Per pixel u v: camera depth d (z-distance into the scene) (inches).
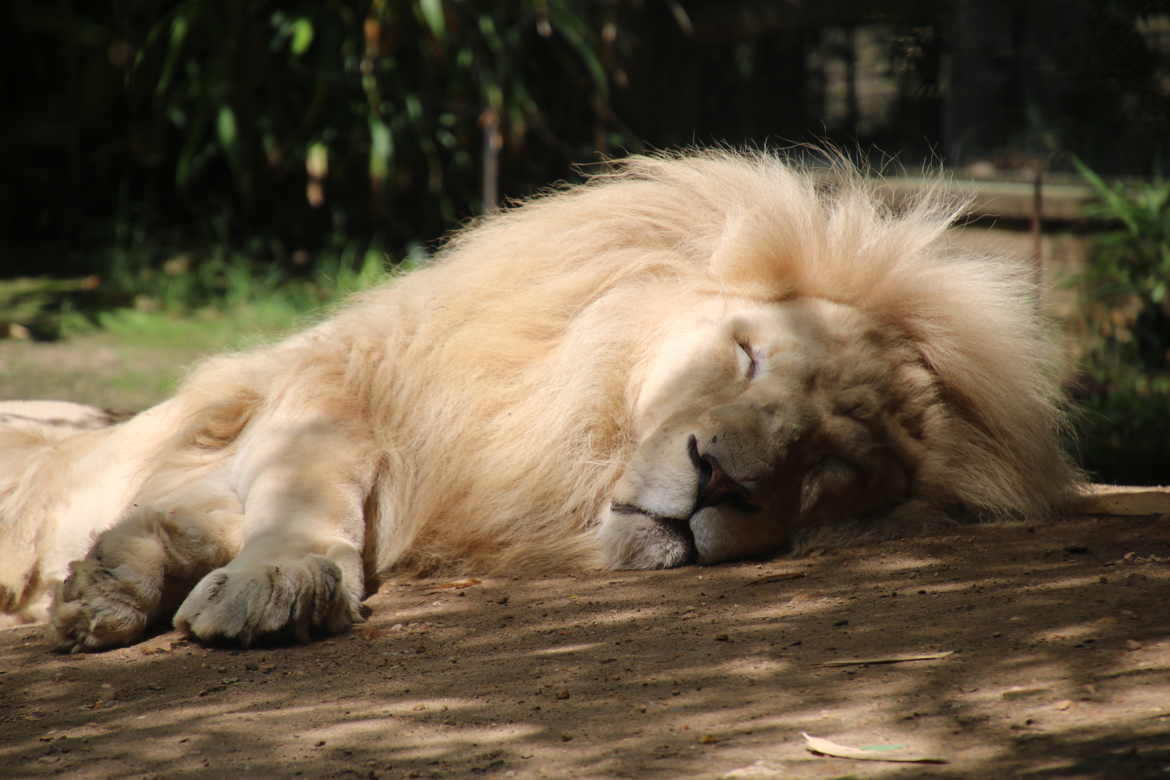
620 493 301.4
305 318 384.5
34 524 352.2
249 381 345.7
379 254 954.7
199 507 307.6
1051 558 274.2
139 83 1017.5
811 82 908.6
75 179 1041.5
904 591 260.4
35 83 1080.8
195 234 1048.8
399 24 976.3
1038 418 329.1
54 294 884.6
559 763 184.2
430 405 326.6
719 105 962.7
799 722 191.9
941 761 170.9
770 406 292.8
